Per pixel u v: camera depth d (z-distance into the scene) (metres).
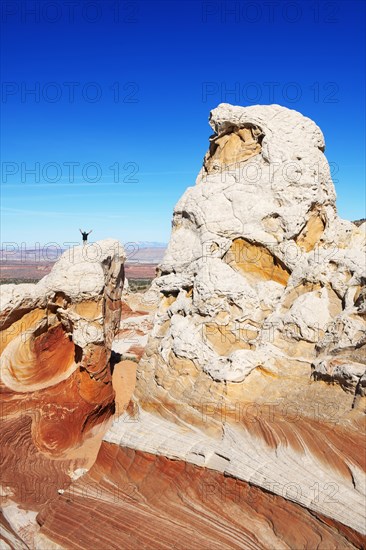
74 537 12.34
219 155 20.45
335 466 11.24
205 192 18.39
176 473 13.18
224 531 11.48
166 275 18.94
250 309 16.27
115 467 14.45
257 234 17.47
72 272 20.17
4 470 16.75
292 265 16.83
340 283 14.98
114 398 21.97
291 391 13.67
